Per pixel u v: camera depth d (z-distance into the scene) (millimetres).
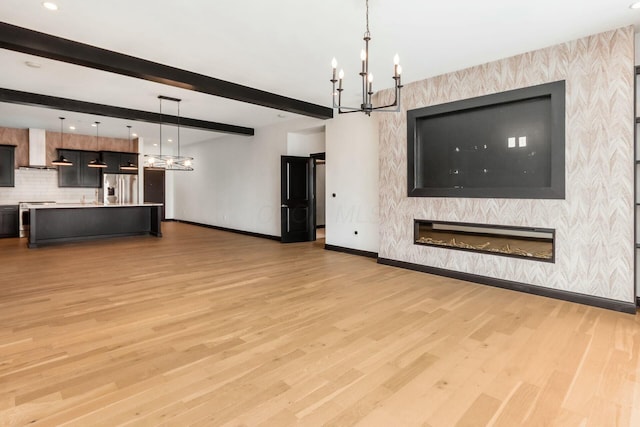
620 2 2973
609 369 2322
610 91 3504
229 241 8164
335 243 6879
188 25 3400
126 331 2920
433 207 4941
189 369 2312
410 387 2109
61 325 3037
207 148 10898
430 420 1808
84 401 1954
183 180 12344
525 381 2180
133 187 10352
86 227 8156
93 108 6266
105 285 4301
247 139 9234
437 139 4930
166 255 6332
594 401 1969
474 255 4535
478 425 1772
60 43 3658
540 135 4023
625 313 3416
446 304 3645
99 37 3652
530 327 3039
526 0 2949
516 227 4176
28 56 4125
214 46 3891
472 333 2906
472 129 4578
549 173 3961
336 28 3461
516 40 3723
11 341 2713
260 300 3748
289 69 4609
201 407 1906
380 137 5566
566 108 3775
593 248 3645
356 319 3209
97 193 9977
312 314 3336
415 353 2549
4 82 5070
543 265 3975
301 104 6168
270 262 5754
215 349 2604
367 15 3002
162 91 5586
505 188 4250
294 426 1758
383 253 5605
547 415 1850
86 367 2328
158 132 9422
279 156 8297
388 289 4188
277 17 3242
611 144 3510
